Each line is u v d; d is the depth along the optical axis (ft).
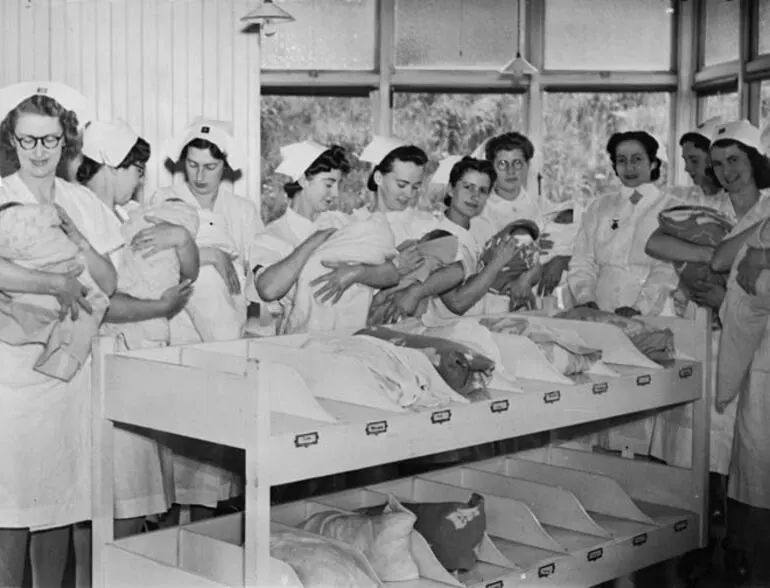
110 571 9.78
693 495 13.12
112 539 9.89
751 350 13.96
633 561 12.01
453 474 12.57
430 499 11.89
